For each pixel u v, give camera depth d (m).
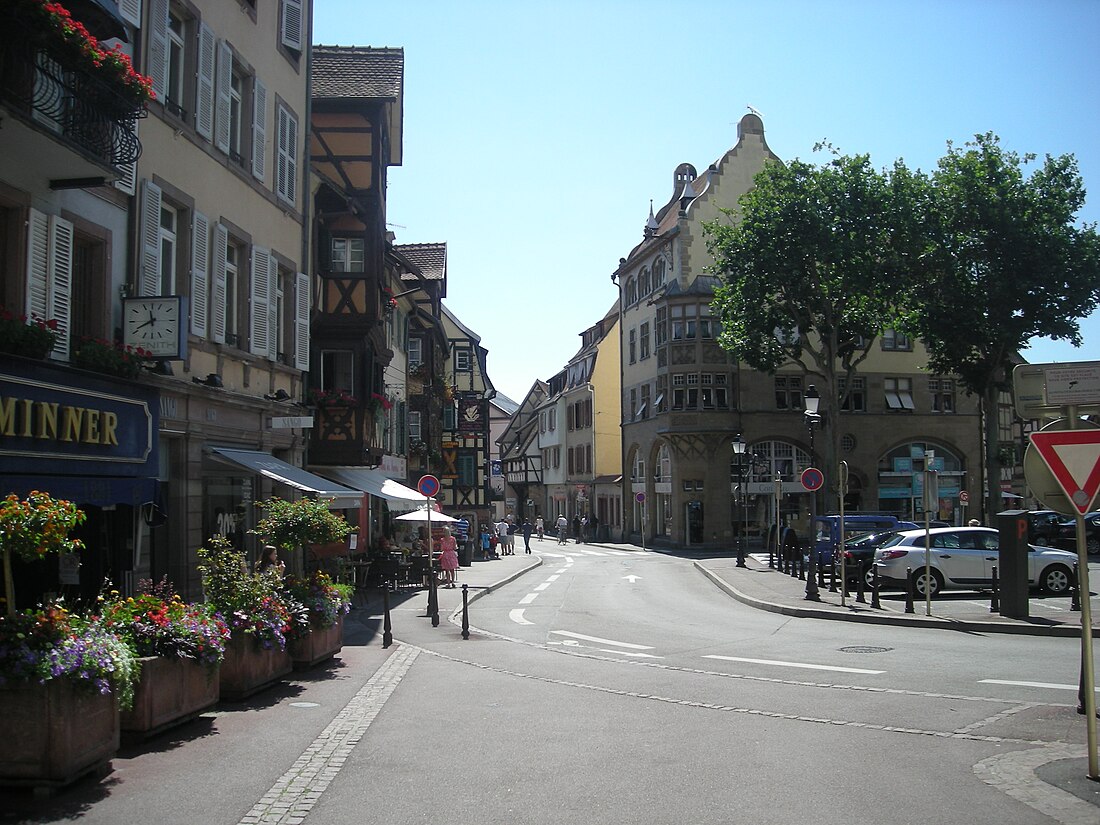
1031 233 39.22
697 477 48.25
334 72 26.66
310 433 23.69
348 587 13.74
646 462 53.66
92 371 11.78
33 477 10.49
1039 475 7.61
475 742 8.39
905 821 6.06
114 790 6.76
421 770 7.39
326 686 11.42
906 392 50.75
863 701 10.34
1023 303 39.94
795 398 48.94
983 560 21.92
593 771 7.37
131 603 8.58
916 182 38.72
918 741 8.38
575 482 73.56
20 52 10.07
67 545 6.96
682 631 17.89
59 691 6.54
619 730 8.93
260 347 18.34
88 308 12.94
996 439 42.41
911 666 12.80
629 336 57.66
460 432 54.22
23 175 11.21
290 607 11.95
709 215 49.34
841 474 21.47
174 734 8.60
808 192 37.16
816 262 37.69
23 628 6.61
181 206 15.36
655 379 51.88
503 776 7.21
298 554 20.94
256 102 18.45
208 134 16.14
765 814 6.23
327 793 6.73
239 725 9.04
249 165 18.20
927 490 18.44
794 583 27.36
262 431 18.55
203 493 16.47
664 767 7.50
